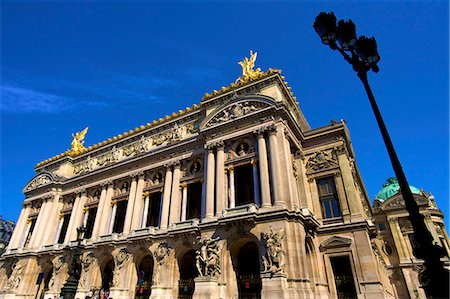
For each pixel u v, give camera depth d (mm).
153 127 50531
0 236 93938
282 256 27781
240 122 38469
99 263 42344
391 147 11227
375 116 11945
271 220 30188
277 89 39562
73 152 61688
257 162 35719
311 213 34531
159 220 41531
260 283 29781
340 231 34719
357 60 12891
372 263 31578
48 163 63844
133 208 45000
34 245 51719
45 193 57719
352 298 31438
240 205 35562
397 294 57250
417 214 9992
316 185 39719
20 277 48688
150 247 38625
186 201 40750
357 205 35594
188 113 47281
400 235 61250
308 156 41656
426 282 9438
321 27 13586
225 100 43312
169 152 45562
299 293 26781
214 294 29109
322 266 33875
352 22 13062
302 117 49156
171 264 35969
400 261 58812
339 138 40531
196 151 42531
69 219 53250
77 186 55062
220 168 37281
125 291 37375
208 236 33000
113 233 43281
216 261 30906
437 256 9180
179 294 34562
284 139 35312
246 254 33812
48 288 44219
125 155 52094
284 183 32469
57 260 46750
